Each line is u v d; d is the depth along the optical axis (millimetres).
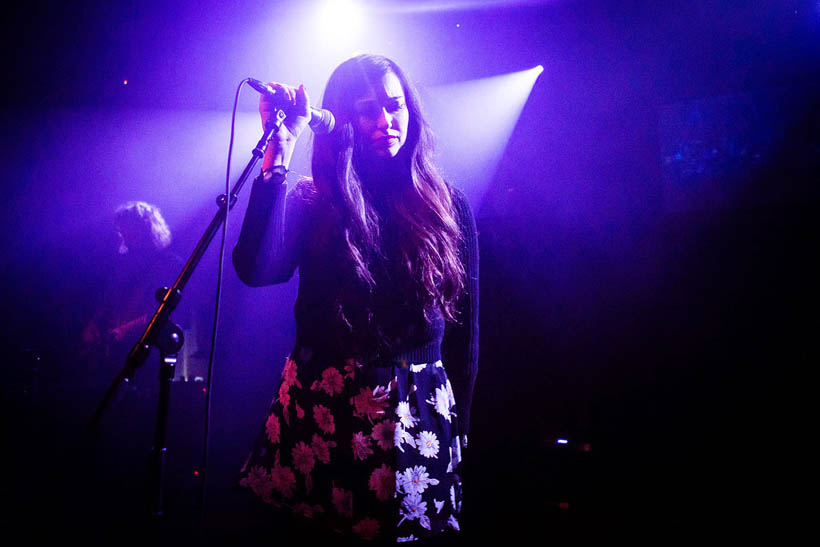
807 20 4203
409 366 1409
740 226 4582
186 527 3734
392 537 1291
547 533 3600
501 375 5391
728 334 4609
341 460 1336
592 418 4969
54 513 3889
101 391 4145
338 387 1370
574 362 5172
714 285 4680
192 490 4445
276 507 1406
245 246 1395
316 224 1481
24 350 4496
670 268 4836
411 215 1488
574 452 4641
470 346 1625
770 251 4480
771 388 4410
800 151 4297
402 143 1565
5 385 4363
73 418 4184
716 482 4230
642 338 4922
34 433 4250
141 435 4348
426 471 1361
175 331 1438
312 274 1461
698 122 4641
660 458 4570
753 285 4539
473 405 5359
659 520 3725
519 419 5207
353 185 1476
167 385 1443
